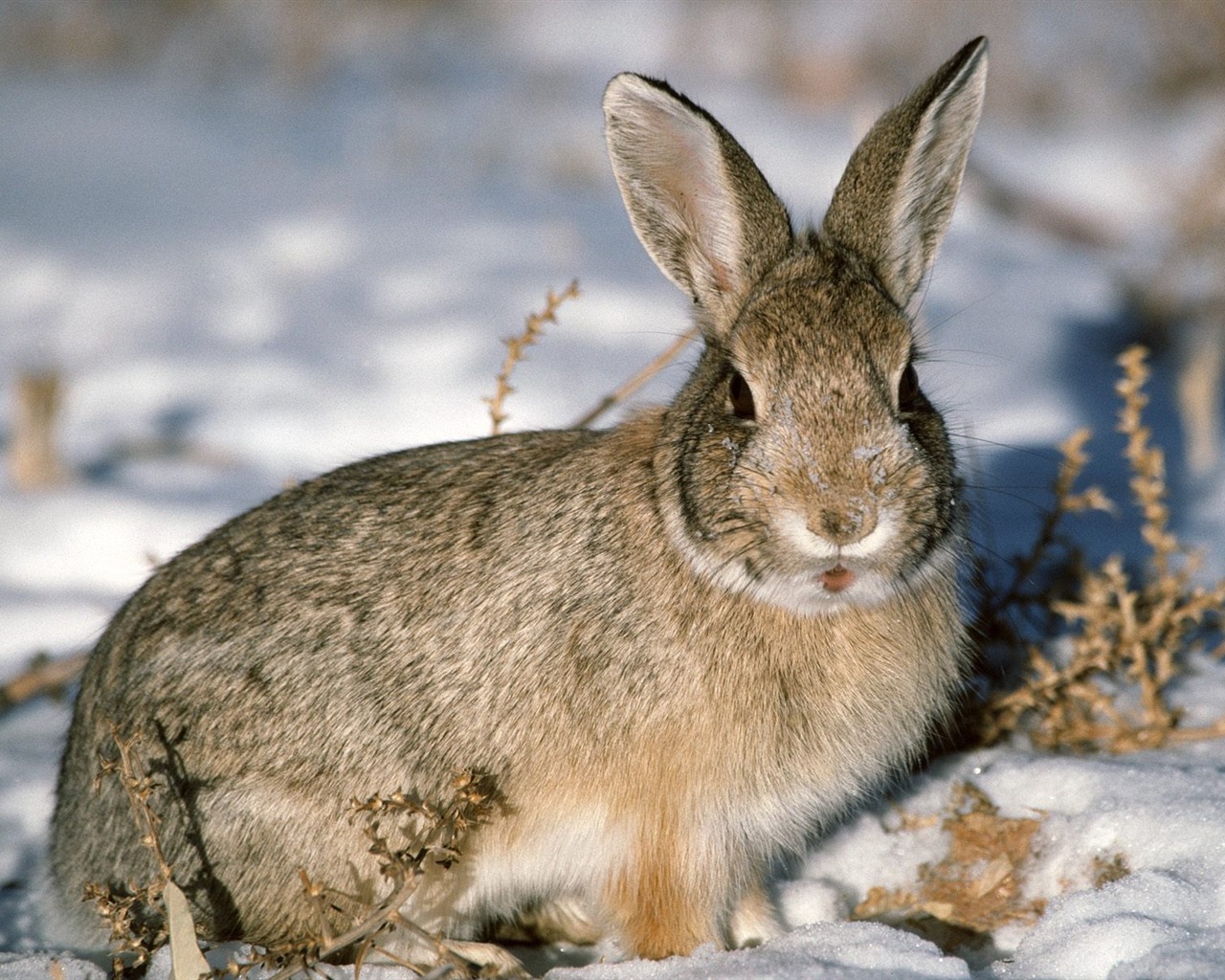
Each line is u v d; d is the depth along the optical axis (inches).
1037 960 300.7
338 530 353.1
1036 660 393.7
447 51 1514.5
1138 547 539.8
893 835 373.1
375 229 932.0
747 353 318.3
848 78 1237.1
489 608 337.7
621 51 1521.9
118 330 782.5
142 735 338.3
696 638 325.4
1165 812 342.6
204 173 1066.1
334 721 337.7
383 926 326.3
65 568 561.6
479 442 373.7
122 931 318.3
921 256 361.1
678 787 330.6
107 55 1402.6
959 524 335.6
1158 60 1122.0
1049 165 1046.4
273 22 1450.5
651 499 333.4
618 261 860.6
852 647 331.0
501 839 340.2
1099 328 784.9
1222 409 682.8
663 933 338.3
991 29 1206.3
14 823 409.1
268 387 712.4
